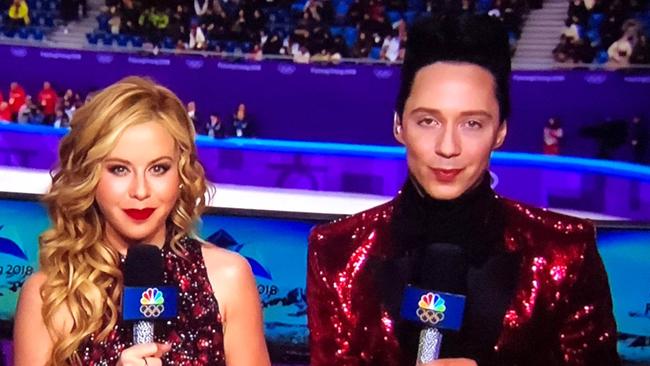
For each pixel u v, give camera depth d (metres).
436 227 1.79
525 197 8.99
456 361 1.60
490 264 1.78
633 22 9.68
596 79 9.54
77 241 1.90
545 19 10.48
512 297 1.77
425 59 1.69
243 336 2.07
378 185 9.55
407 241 1.82
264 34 11.02
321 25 10.94
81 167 1.83
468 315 1.75
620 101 9.45
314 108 10.68
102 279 1.93
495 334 1.76
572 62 9.80
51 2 11.55
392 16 10.80
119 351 1.92
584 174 8.73
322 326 1.88
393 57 10.48
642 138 9.32
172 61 10.99
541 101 9.78
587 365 1.81
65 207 1.87
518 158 9.05
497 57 1.69
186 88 10.98
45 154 10.08
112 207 1.84
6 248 3.99
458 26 1.68
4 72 11.18
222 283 2.05
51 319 1.90
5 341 3.92
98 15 11.45
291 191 9.55
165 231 2.04
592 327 1.81
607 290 1.84
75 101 10.92
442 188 1.70
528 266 1.79
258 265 3.97
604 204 8.59
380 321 1.80
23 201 3.97
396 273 1.81
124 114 1.79
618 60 9.59
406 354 1.79
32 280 1.96
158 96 1.85
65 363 1.90
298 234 3.96
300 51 10.73
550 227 1.82
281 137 10.80
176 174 1.88
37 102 11.09
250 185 9.75
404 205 1.83
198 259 2.06
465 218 1.77
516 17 10.47
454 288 1.69
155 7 11.25
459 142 1.66
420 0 10.76
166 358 1.96
